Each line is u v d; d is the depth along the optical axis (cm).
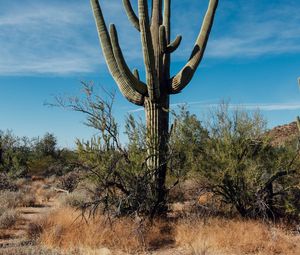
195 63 1152
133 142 1104
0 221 1186
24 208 1694
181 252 877
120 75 1172
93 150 1083
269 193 1116
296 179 1105
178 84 1138
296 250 859
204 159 1116
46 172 3562
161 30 1118
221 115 1149
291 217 1118
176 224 1053
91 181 1095
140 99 1155
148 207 1085
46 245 918
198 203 1147
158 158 1112
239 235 916
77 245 902
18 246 910
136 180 1075
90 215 1044
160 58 1148
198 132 1141
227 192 1129
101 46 1195
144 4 1018
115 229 965
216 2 1170
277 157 1139
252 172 1079
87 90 1066
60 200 1741
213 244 891
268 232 962
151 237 956
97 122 1073
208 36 1173
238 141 1115
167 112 1160
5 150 3503
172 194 1205
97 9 1172
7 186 2342
